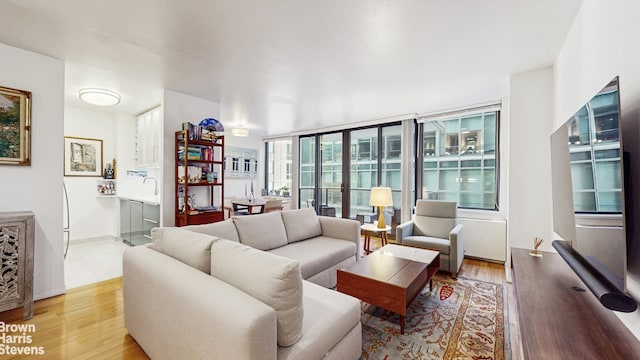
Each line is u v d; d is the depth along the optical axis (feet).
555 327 3.63
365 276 6.96
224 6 5.93
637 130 3.84
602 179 3.93
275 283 3.91
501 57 8.37
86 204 14.87
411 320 7.25
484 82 10.43
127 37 7.25
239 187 22.59
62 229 8.86
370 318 7.35
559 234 5.90
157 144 13.35
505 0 5.74
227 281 4.51
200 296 4.09
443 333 6.64
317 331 4.43
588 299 4.42
